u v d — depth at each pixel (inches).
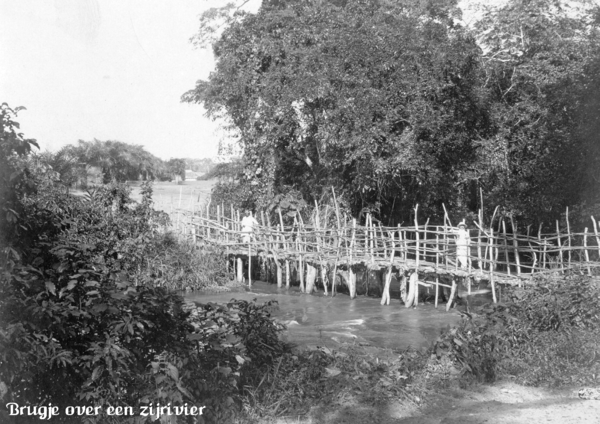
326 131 737.0
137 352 203.0
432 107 696.4
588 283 324.8
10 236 196.4
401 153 689.0
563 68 740.7
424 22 739.4
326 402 242.7
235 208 957.8
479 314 317.1
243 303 268.5
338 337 449.1
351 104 703.7
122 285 208.5
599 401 237.5
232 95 860.6
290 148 876.6
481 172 752.3
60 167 571.2
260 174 927.0
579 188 740.0
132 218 661.3
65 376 191.6
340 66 717.3
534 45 790.5
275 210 881.5
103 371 194.1
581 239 705.6
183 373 205.9
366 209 789.2
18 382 183.5
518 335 297.7
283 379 251.0
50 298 197.6
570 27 775.7
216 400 215.3
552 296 312.7
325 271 709.9
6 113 197.0
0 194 194.9
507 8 806.5
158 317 211.5
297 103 773.9
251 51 863.1
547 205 778.2
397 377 265.1
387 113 699.4
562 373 269.9
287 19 823.7
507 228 846.5
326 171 851.4
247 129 876.0
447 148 747.4
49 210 221.9
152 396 196.9
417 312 585.9
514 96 800.3
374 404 243.1
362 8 764.0
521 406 234.7
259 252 780.0
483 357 279.4
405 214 831.1
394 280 802.8
